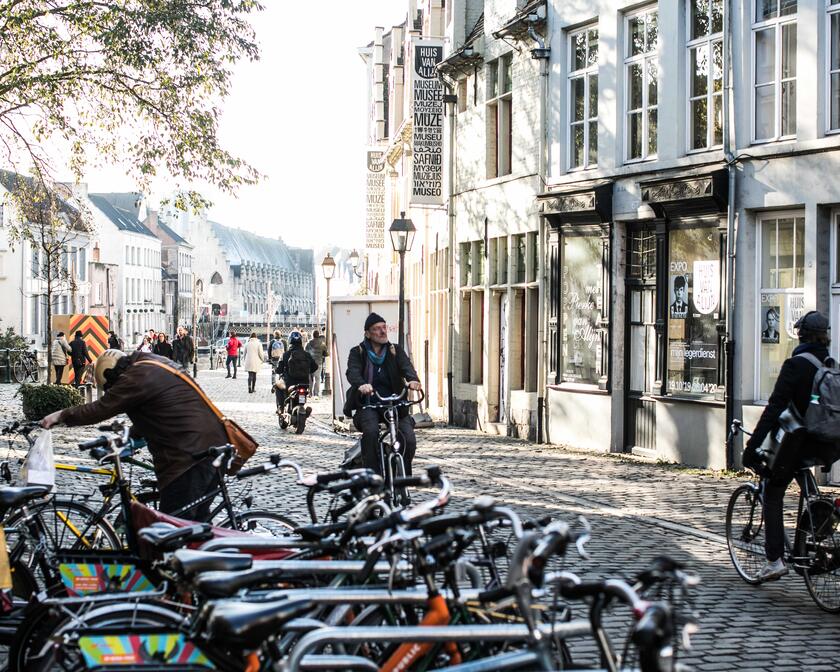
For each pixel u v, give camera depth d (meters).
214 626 3.88
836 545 7.87
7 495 5.96
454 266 26.59
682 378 17.20
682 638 3.42
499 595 4.00
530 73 21.94
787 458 8.23
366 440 11.29
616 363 18.86
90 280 91.25
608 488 14.27
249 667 4.14
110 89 20.58
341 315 25.38
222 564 4.39
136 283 114.06
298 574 4.58
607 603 3.52
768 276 15.86
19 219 23.80
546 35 21.22
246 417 28.11
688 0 17.33
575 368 20.11
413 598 4.29
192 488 7.38
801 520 8.23
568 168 20.77
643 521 11.64
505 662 3.76
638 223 18.58
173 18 19.53
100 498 9.41
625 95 18.92
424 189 27.58
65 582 5.35
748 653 6.85
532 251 22.11
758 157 15.66
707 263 16.66
